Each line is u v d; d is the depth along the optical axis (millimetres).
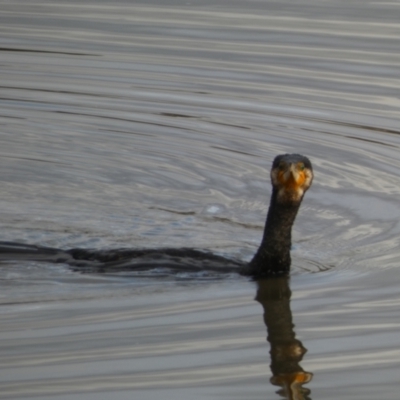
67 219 18562
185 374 11977
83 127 24031
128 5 34219
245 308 14219
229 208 19453
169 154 22375
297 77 26703
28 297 14555
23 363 12258
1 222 18219
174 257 16094
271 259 15688
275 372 12047
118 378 11859
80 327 13398
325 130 23422
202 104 25234
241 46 29219
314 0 34438
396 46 28688
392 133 23078
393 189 20047
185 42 29766
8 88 26531
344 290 14969
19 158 22047
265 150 22453
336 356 12594
